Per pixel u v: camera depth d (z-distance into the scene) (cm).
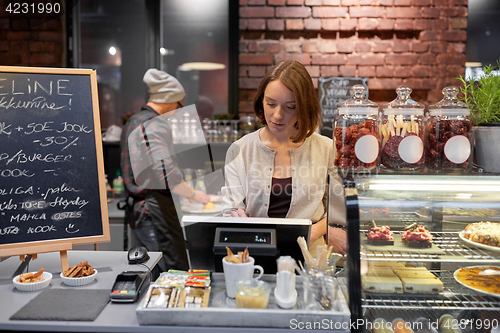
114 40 384
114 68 386
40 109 148
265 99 161
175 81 246
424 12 355
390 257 127
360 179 124
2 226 140
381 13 355
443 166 127
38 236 143
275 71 158
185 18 384
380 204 125
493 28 360
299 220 133
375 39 361
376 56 360
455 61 360
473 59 364
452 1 354
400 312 126
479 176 122
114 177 372
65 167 148
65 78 153
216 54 385
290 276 115
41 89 149
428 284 126
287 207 177
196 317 107
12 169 143
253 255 129
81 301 122
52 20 362
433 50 359
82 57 382
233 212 171
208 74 386
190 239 135
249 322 107
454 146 125
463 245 127
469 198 126
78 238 147
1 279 142
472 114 137
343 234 122
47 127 148
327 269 117
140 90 388
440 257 127
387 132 128
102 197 151
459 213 127
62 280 140
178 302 112
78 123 152
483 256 126
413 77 361
